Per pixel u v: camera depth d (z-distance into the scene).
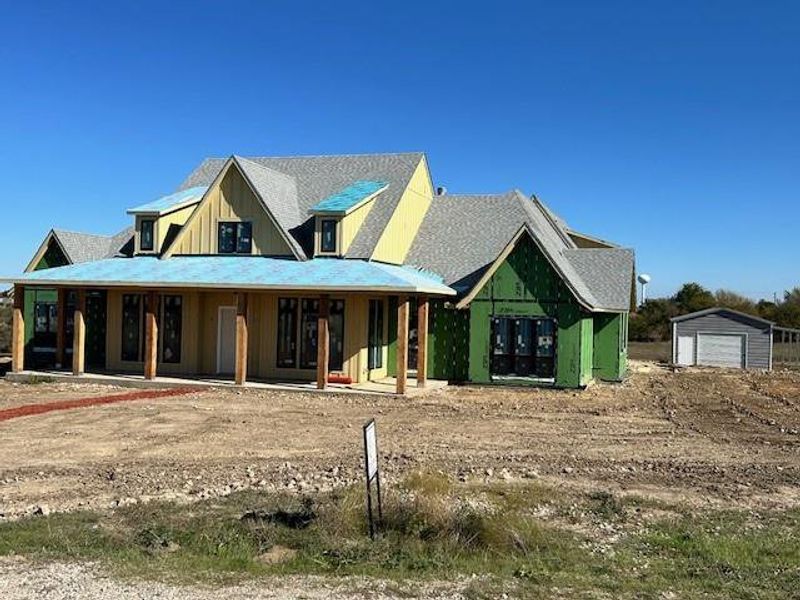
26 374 26.31
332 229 27.34
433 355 28.42
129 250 30.83
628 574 8.11
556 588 7.59
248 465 13.48
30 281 26.31
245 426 17.61
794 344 49.72
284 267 26.11
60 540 8.80
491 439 16.39
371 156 33.03
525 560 8.49
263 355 27.03
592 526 10.04
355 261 26.91
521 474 12.97
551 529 9.75
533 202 38.25
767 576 8.12
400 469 13.24
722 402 24.06
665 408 22.22
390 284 23.20
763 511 10.93
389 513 9.42
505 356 27.52
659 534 9.67
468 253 31.30
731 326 41.00
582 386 26.53
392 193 30.34
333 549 8.59
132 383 25.30
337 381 25.72
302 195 31.16
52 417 18.50
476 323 27.25
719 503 11.34
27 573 7.74
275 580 7.68
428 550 8.66
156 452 14.54
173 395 23.06
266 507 10.38
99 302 30.05
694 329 41.62
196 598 7.14
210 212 28.23
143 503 10.62
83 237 33.38
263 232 27.72
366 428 9.06
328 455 14.44
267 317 27.03
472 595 7.34
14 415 18.69
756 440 16.84
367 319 26.69
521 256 26.89
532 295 26.80
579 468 13.59
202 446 15.19
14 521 9.70
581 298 26.33
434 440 16.16
